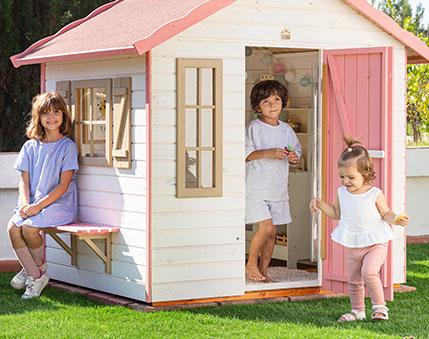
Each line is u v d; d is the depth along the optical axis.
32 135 8.54
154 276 7.94
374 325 7.59
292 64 9.30
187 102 7.98
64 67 8.77
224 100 8.08
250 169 8.57
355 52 8.22
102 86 8.31
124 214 8.14
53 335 7.30
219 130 8.05
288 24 8.29
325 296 8.41
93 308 7.98
